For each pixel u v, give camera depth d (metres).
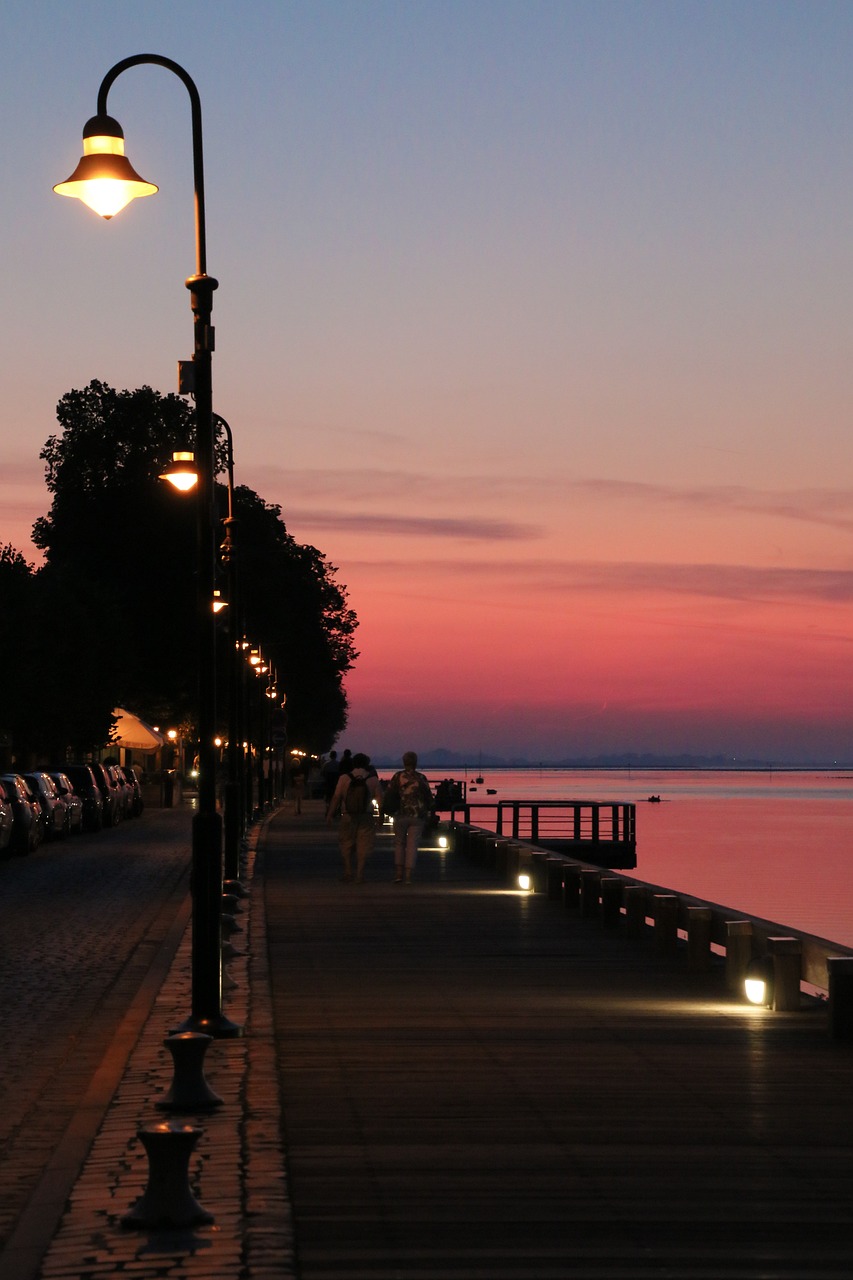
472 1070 12.50
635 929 22.31
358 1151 9.82
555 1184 9.04
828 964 14.02
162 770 91.94
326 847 46.66
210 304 15.20
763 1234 8.09
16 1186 9.28
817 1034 14.22
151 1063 12.96
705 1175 9.23
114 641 75.69
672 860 86.69
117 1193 8.93
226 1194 8.82
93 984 18.08
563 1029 14.47
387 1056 13.10
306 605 116.88
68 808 49.88
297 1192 8.88
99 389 98.81
